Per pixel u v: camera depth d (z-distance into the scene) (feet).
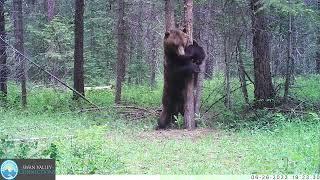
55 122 54.54
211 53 67.36
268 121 51.75
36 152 34.27
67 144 38.24
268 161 33.86
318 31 65.05
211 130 49.70
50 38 100.32
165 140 44.06
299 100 60.70
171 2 55.52
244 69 64.85
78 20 76.69
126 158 36.32
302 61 72.02
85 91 91.25
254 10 57.93
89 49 107.96
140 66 98.22
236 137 45.01
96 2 105.50
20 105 71.05
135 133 48.24
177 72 48.67
